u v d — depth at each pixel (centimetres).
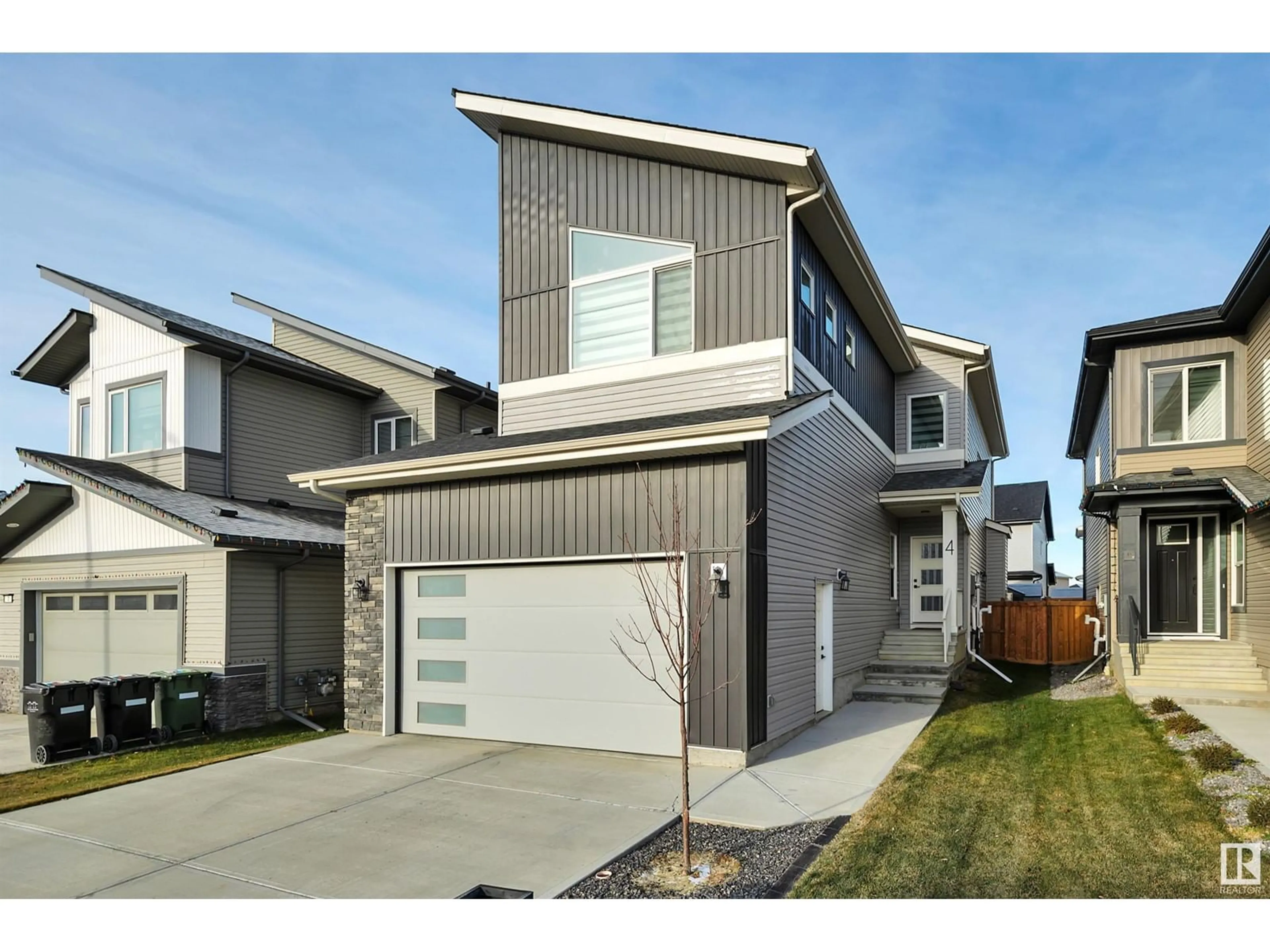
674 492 830
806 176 913
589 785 746
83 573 1364
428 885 509
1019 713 1081
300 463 1642
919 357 1659
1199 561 1320
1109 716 1000
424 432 1712
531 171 1148
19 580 1461
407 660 1033
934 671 1296
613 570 889
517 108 1086
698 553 824
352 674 1063
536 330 1120
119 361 1536
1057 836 573
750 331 955
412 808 684
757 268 959
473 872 529
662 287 1030
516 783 758
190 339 1417
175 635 1243
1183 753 770
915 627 1600
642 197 1051
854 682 1235
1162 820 594
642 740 859
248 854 574
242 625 1205
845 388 1225
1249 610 1199
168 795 744
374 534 1064
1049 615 1672
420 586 1032
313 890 505
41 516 1419
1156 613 1339
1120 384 1369
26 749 1062
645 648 862
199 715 1124
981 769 777
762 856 551
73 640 1391
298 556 1282
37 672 1438
